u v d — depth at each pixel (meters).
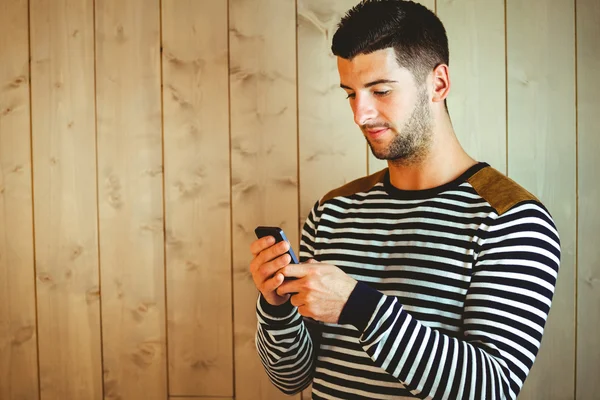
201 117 1.62
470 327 0.84
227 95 1.61
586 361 1.54
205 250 1.63
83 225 1.67
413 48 0.94
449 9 1.54
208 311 1.64
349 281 0.83
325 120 1.58
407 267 0.95
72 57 1.65
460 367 0.78
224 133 1.61
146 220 1.65
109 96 1.64
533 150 1.53
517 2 1.52
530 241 0.86
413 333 0.79
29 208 1.68
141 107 1.63
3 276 1.70
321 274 0.83
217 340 1.64
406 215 0.99
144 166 1.64
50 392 1.70
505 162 1.54
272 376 1.09
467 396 0.77
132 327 1.66
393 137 0.96
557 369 1.54
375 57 0.93
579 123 1.52
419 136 0.97
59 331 1.69
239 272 1.63
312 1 1.57
